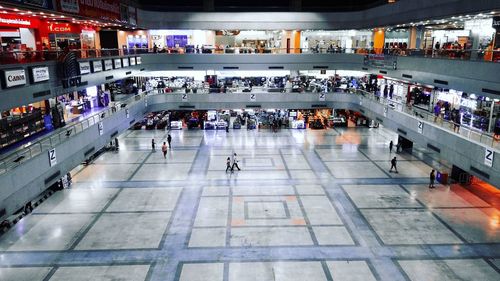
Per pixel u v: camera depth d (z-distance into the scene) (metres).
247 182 23.62
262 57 35.91
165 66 35.44
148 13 36.56
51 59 18.23
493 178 15.63
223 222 18.59
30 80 16.14
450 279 14.28
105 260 15.49
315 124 37.22
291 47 39.56
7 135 17.67
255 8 38.12
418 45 31.03
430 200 20.97
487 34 23.23
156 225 18.31
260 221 18.69
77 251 16.12
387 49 29.58
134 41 38.31
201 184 23.31
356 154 29.16
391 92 30.94
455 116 22.89
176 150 30.22
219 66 35.84
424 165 26.73
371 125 38.00
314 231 17.72
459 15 21.16
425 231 17.67
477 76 18.11
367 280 14.23
